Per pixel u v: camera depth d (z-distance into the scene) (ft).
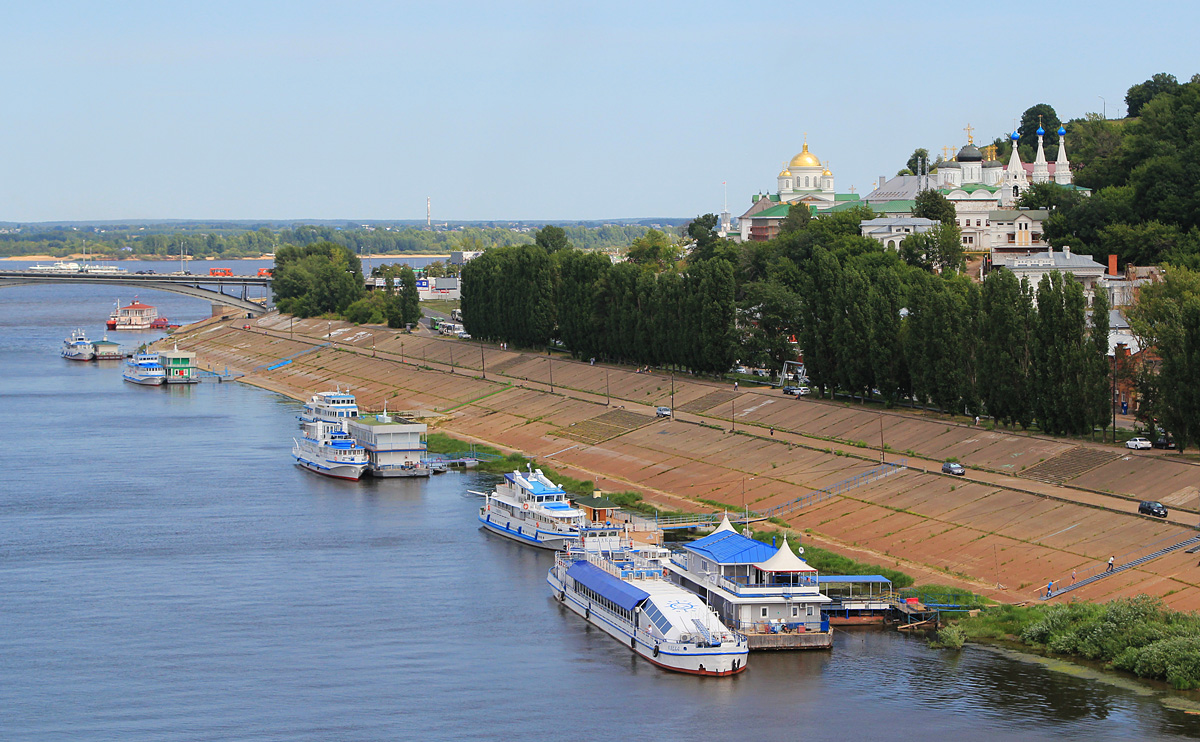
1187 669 474.08
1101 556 590.55
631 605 545.03
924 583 599.57
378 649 538.47
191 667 515.91
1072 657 511.81
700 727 453.99
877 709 465.06
